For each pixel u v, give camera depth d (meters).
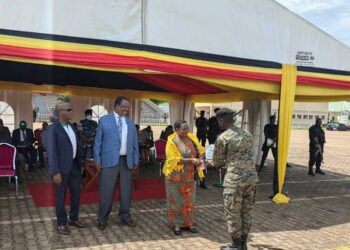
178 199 5.62
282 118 7.82
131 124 5.82
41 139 11.04
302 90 8.05
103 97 14.58
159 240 5.34
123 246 5.07
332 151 20.98
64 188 5.45
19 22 5.54
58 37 5.75
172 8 6.57
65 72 11.08
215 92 13.03
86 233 5.52
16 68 10.44
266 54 7.58
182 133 5.60
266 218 6.73
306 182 10.68
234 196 4.62
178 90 14.04
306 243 5.51
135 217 6.42
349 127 55.38
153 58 6.33
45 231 5.52
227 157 4.73
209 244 5.24
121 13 6.18
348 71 8.52
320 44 8.16
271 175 11.40
